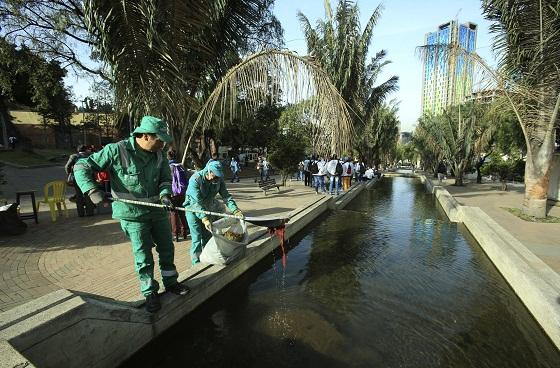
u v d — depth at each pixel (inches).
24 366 78.5
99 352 113.0
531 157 390.9
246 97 232.5
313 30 669.3
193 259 194.1
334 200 504.4
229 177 967.0
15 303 142.9
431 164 1440.7
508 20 346.6
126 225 128.4
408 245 301.3
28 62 466.3
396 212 495.5
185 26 203.5
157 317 137.8
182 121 259.8
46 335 96.0
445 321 169.2
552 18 328.8
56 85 512.4
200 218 188.2
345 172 680.4
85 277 172.4
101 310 113.9
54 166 928.3
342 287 204.5
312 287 204.1
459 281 220.2
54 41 488.4
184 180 245.4
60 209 306.8
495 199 564.1
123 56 198.5
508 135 711.1
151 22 182.1
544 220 371.9
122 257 202.4
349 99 681.0
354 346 145.2
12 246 220.1
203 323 161.8
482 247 292.4
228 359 135.8
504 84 374.6
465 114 853.8
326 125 202.2
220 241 179.3
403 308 180.7
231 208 198.1
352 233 340.2
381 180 1235.2
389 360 137.0
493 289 209.2
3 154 966.4
